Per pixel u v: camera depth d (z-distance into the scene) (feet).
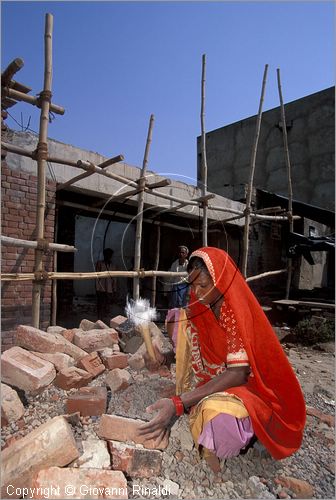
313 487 6.03
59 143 15.33
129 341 10.91
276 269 31.99
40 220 11.27
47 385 8.52
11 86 10.82
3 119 12.41
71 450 5.77
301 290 31.78
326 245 26.53
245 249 22.11
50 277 11.25
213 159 52.19
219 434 5.64
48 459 5.65
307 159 44.55
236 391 5.83
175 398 6.06
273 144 47.24
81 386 8.74
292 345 18.67
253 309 6.06
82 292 40.70
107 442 6.43
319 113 43.91
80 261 27.07
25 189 14.11
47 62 11.33
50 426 5.99
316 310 23.89
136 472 6.00
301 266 34.73
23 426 7.13
